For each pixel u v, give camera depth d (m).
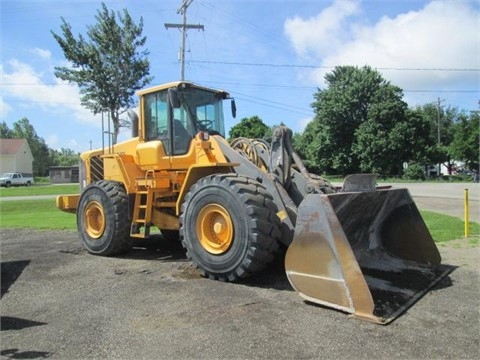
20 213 17.41
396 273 5.36
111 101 30.53
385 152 44.44
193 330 4.01
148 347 3.70
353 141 47.53
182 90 7.03
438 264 6.13
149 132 7.59
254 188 5.43
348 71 49.41
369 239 5.56
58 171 66.94
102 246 7.72
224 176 5.64
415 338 3.75
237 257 5.36
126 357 3.53
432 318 4.20
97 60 29.97
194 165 6.31
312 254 4.59
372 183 5.71
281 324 4.08
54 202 22.86
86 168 9.14
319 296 4.52
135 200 7.58
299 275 4.70
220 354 3.51
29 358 3.56
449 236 8.73
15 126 93.06
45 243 9.29
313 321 4.14
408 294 4.82
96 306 4.85
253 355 3.48
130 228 7.70
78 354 3.61
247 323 4.13
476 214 12.72
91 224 8.05
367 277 5.06
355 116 47.91
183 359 3.46
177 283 5.65
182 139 7.09
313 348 3.58
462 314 4.31
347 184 5.38
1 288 5.73
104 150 8.60
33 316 4.59
